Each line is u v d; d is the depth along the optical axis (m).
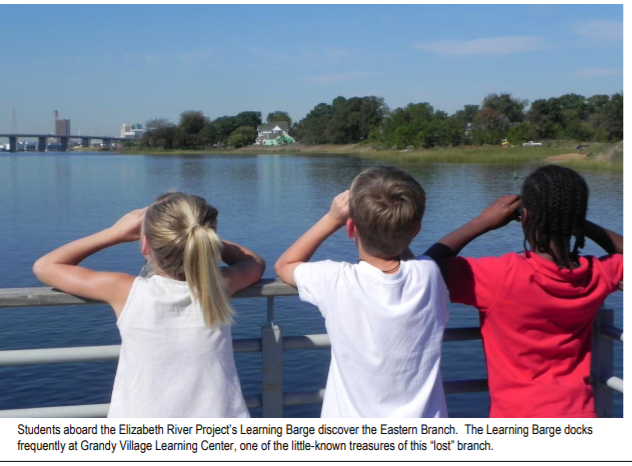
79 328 7.68
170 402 2.09
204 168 63.12
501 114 105.69
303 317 7.71
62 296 2.17
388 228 1.98
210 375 2.12
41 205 27.12
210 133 162.62
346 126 140.00
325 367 6.12
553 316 2.13
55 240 16.88
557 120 108.38
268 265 12.18
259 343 2.35
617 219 20.45
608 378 2.38
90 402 5.58
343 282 2.05
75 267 2.18
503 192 31.20
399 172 2.08
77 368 6.18
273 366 2.34
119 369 2.16
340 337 2.04
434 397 2.07
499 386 2.20
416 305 2.02
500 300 2.13
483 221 2.32
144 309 2.09
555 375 2.17
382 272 2.05
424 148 97.81
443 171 49.75
